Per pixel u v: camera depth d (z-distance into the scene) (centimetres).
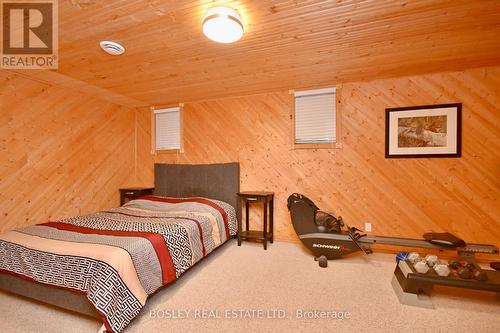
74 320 176
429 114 286
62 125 324
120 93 354
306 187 342
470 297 207
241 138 375
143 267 189
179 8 167
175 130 414
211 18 166
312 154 338
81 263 169
